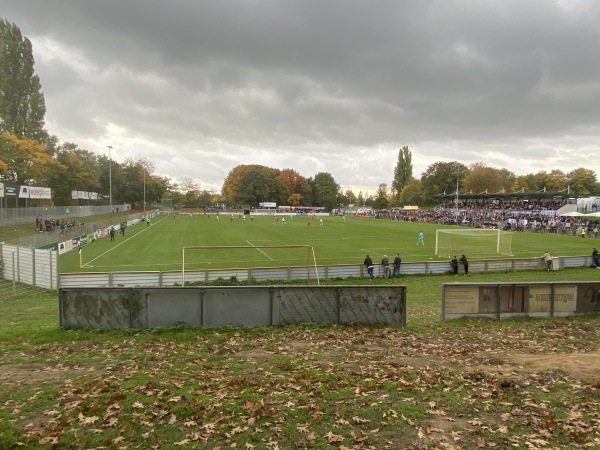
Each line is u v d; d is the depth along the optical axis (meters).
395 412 6.77
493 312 15.92
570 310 16.36
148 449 5.72
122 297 13.29
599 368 9.19
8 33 71.50
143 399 7.24
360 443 5.84
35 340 11.97
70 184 94.56
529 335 13.05
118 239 52.16
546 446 5.79
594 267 35.78
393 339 12.31
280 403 7.15
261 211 148.12
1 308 20.22
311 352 10.61
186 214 130.00
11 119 72.00
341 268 29.83
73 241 43.12
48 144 84.81
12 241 34.19
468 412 6.87
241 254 39.44
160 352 10.69
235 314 13.70
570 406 7.06
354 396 7.43
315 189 180.50
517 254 42.22
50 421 6.52
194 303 13.48
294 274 28.55
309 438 5.95
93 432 6.14
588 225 64.12
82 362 9.80
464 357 10.30
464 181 147.50
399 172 165.50
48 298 23.36
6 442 5.80
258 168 180.38
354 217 121.69
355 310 14.30
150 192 146.25
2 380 8.50
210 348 11.01
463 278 30.75
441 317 15.72
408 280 29.75
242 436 6.03
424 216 100.69
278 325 13.77
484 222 78.31
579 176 140.25
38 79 74.56
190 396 7.37
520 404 7.18
